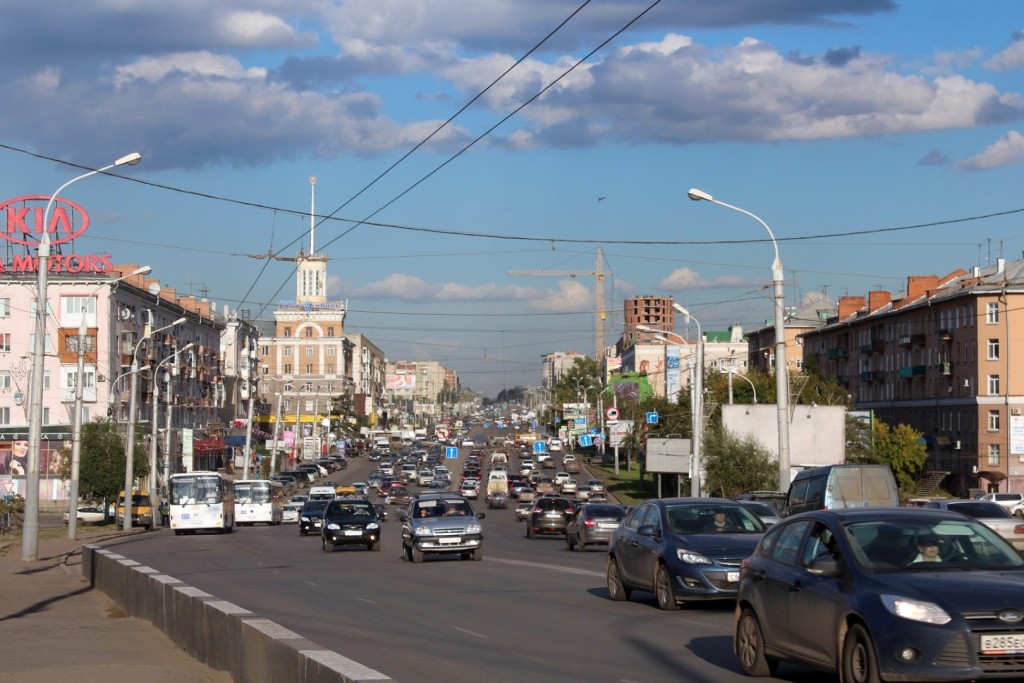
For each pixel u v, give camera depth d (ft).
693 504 59.72
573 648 45.47
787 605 36.04
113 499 224.74
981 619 30.09
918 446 253.85
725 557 54.54
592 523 120.88
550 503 167.22
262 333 562.66
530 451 497.05
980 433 262.88
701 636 48.29
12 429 261.24
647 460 224.12
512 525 223.10
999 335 261.65
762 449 187.83
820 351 376.27
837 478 98.12
